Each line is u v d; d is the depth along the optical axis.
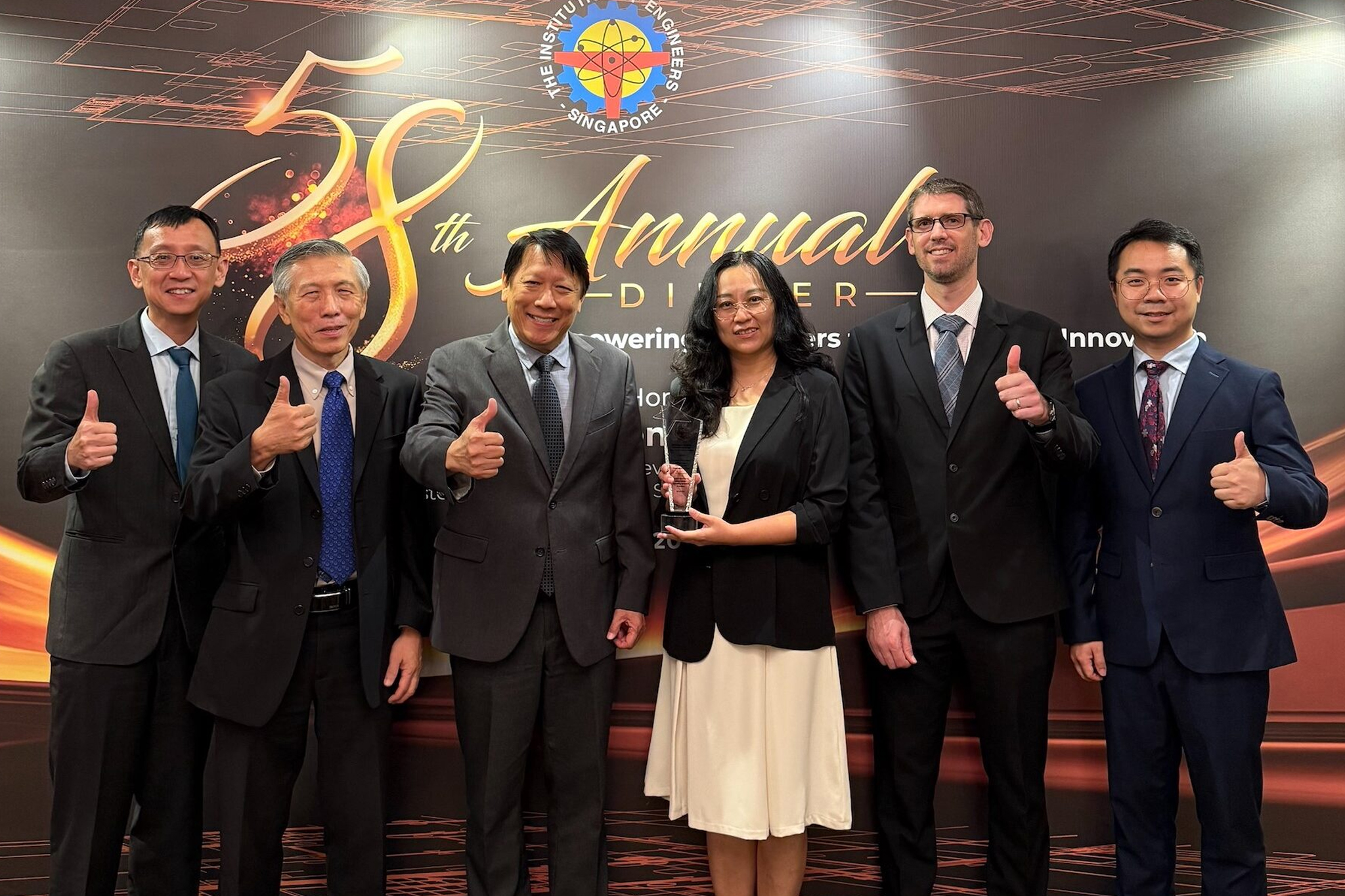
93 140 2.83
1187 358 2.57
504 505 2.39
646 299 2.92
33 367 2.81
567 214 2.91
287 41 2.87
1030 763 2.52
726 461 2.48
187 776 2.42
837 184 2.91
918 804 2.61
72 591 2.34
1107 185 2.92
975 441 2.51
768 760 2.42
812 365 2.57
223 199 2.85
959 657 2.64
